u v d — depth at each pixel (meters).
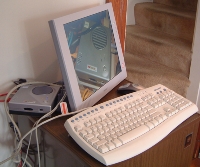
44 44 1.01
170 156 0.88
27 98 0.87
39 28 0.98
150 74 2.09
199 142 1.63
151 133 0.77
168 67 2.21
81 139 0.72
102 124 0.76
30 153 1.03
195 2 2.32
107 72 1.02
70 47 0.82
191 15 2.21
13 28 0.92
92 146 0.70
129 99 0.89
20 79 0.97
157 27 2.46
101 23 0.98
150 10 2.45
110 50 1.04
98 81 0.97
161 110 0.87
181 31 2.25
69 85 0.82
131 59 2.35
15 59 0.96
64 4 1.02
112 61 1.06
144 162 0.77
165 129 0.80
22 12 0.92
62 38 0.79
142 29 2.52
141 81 2.08
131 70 2.16
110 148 0.69
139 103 0.88
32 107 0.84
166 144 0.83
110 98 1.01
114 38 1.06
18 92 0.90
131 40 2.44
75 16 0.84
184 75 2.08
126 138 0.73
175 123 0.83
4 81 0.96
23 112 0.86
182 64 2.07
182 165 0.98
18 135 0.96
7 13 0.89
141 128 0.77
